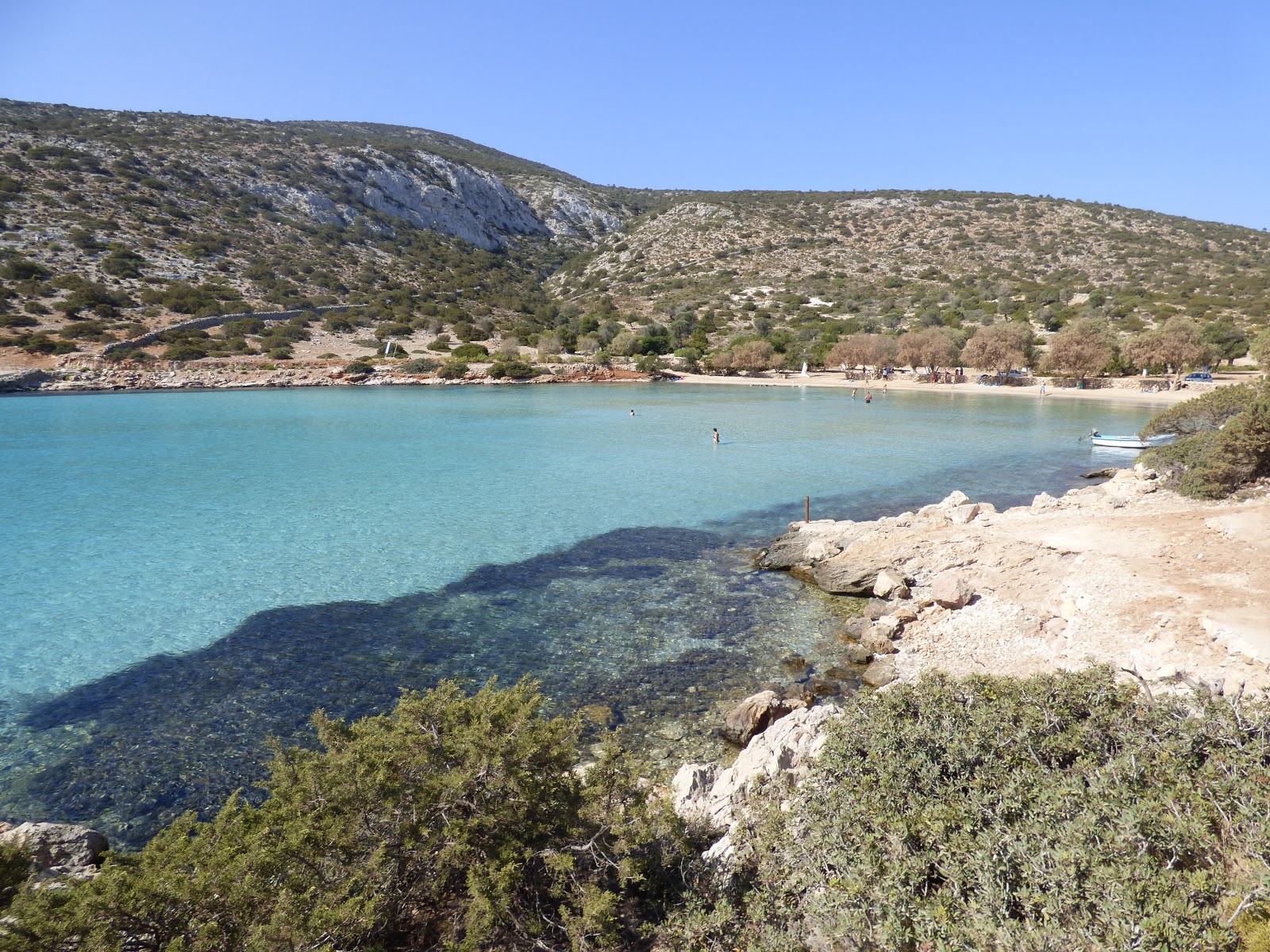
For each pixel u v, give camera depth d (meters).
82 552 21.16
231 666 14.39
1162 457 27.41
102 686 13.51
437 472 33.81
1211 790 5.28
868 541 21.16
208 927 5.18
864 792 6.22
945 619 16.00
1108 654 12.91
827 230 187.12
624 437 45.59
